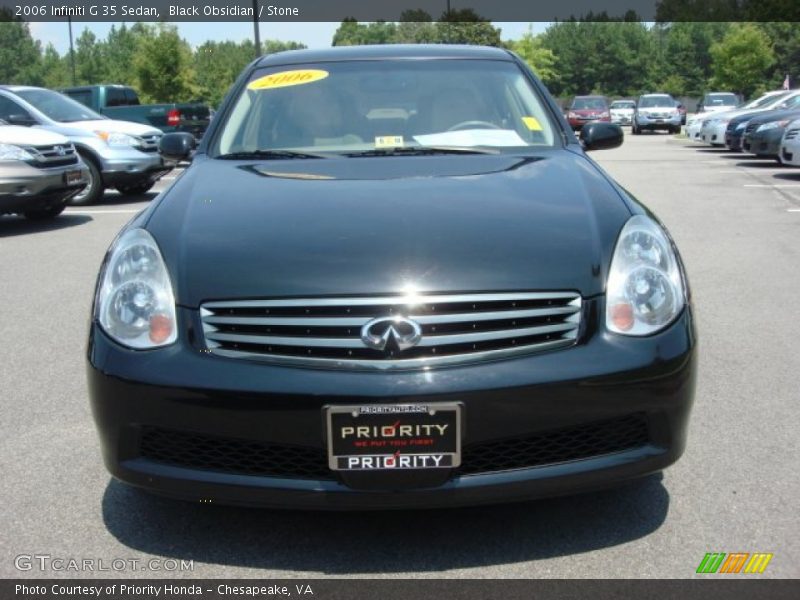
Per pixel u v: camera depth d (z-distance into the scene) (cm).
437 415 237
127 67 6156
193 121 1728
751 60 5003
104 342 258
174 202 306
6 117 1159
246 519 286
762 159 1794
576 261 260
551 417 242
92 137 1153
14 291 643
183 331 253
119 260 273
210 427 244
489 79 410
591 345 249
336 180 319
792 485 303
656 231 279
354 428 238
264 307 251
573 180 315
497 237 268
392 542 269
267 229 277
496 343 247
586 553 261
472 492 243
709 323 521
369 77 411
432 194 299
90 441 356
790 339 486
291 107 395
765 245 781
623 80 8994
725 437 347
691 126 2472
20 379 439
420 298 247
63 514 292
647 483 306
